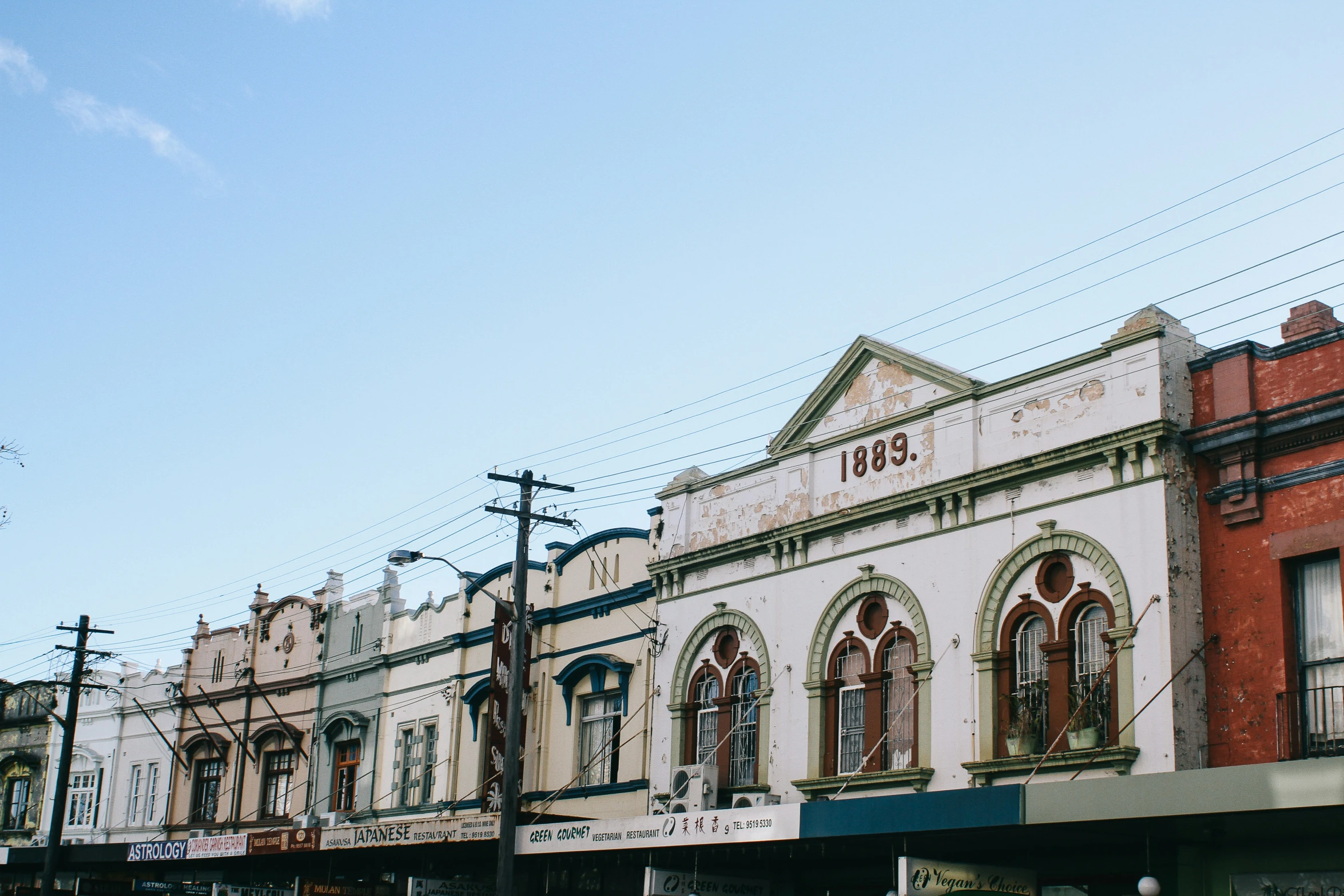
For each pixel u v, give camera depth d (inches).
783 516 1047.6
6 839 2021.4
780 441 1069.8
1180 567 768.3
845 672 975.0
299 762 1617.9
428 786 1405.0
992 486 881.5
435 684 1425.9
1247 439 759.1
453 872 1291.8
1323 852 674.8
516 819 952.3
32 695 1916.8
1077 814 647.1
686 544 1138.7
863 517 968.3
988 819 683.4
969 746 857.5
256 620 1760.6
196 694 1817.2
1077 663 813.2
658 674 1129.4
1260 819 632.4
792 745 989.2
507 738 957.2
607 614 1216.8
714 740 1067.9
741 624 1063.0
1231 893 706.2
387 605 1535.4
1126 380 811.4
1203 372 803.4
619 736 1171.3
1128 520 791.1
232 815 1683.1
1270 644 734.5
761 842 804.0
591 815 1166.3
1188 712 746.2
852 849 848.3
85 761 1959.9
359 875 1397.6
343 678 1583.4
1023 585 854.5
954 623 887.7
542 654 1278.3
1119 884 760.3
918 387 959.6
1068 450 828.0
